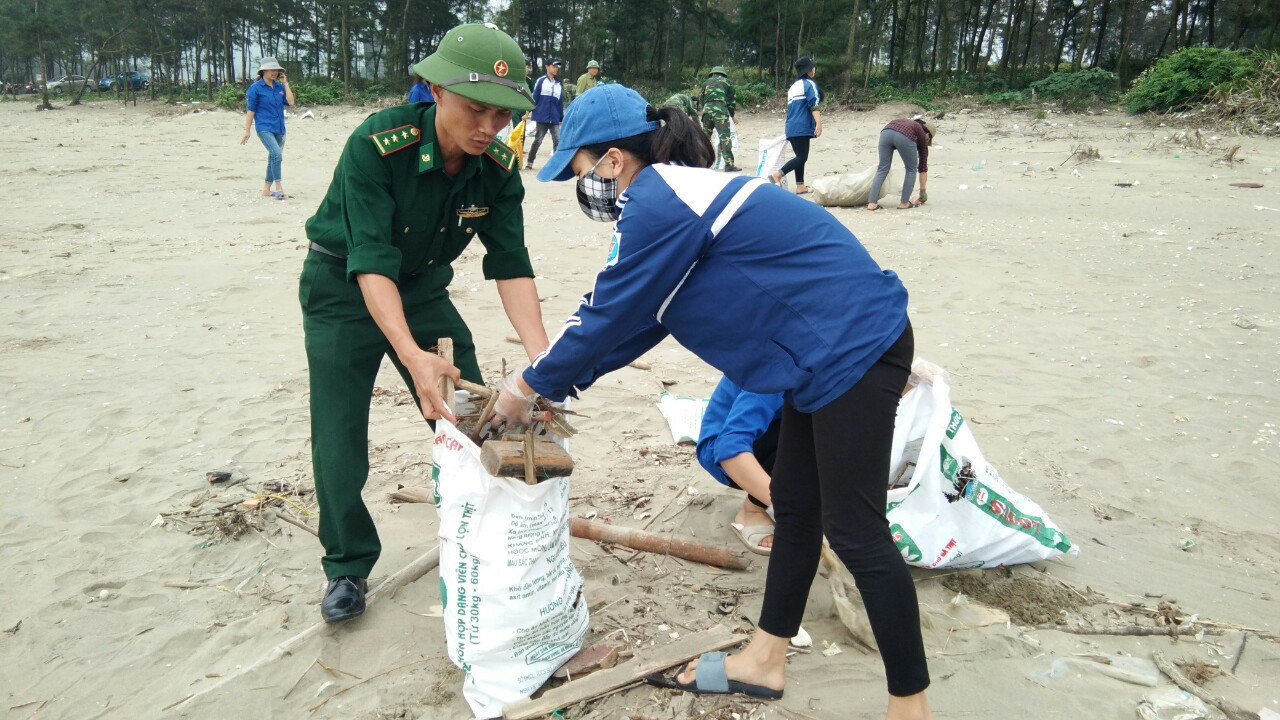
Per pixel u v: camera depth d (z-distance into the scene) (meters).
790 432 2.41
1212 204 10.64
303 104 38.28
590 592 3.11
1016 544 3.14
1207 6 38.50
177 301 7.12
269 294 7.30
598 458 4.32
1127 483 4.00
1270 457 4.19
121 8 52.38
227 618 3.05
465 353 3.23
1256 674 2.68
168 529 3.65
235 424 4.74
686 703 2.55
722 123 12.84
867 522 2.16
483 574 2.47
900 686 2.21
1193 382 5.16
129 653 2.87
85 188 13.35
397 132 2.64
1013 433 4.52
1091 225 9.64
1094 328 6.19
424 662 2.77
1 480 4.10
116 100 48.59
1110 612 2.98
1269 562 3.35
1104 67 35.88
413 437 4.60
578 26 44.59
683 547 3.33
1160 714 2.48
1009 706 2.53
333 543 2.95
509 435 2.58
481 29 2.56
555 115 15.09
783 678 2.57
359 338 2.88
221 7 50.19
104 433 4.63
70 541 3.55
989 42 34.22
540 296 7.16
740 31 40.69
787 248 2.11
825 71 33.19
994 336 6.09
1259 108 17.88
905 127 10.67
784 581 2.47
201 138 23.77
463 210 2.87
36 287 7.52
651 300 2.14
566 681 2.66
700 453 3.56
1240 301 6.68
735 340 2.20
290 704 2.60
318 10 53.06
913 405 3.24
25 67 71.00
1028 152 16.05
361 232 2.62
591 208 2.42
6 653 2.87
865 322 2.11
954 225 9.84
